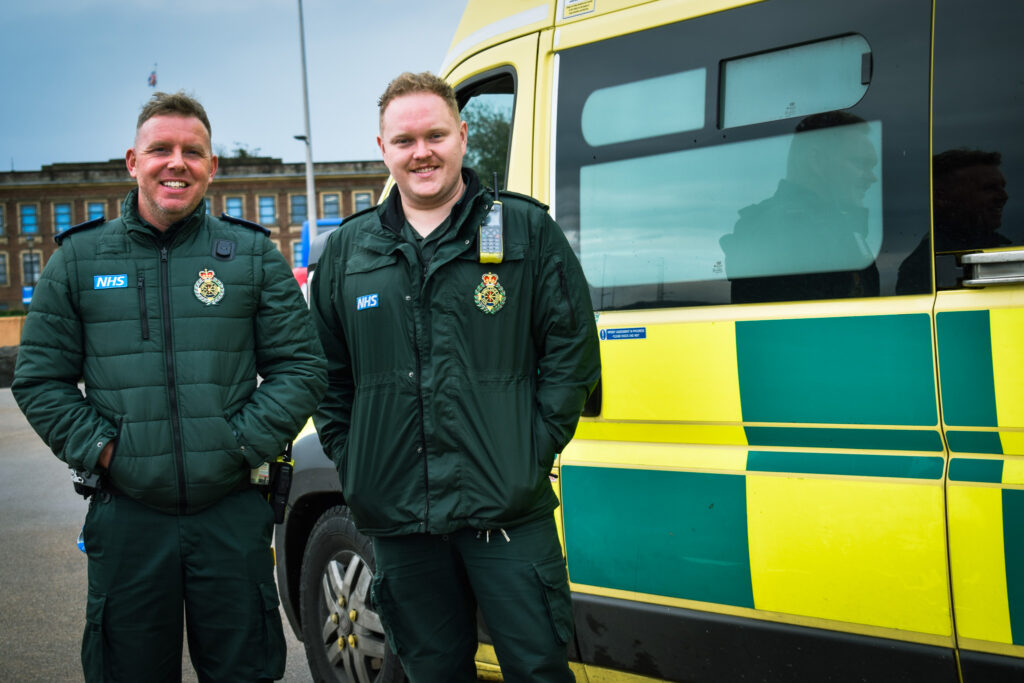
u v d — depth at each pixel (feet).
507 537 6.91
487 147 9.72
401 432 7.01
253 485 7.73
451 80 9.94
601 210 8.41
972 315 6.39
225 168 163.73
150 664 7.39
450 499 6.89
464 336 6.93
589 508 8.24
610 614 8.08
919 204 6.67
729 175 7.64
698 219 7.79
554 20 8.92
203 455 7.19
